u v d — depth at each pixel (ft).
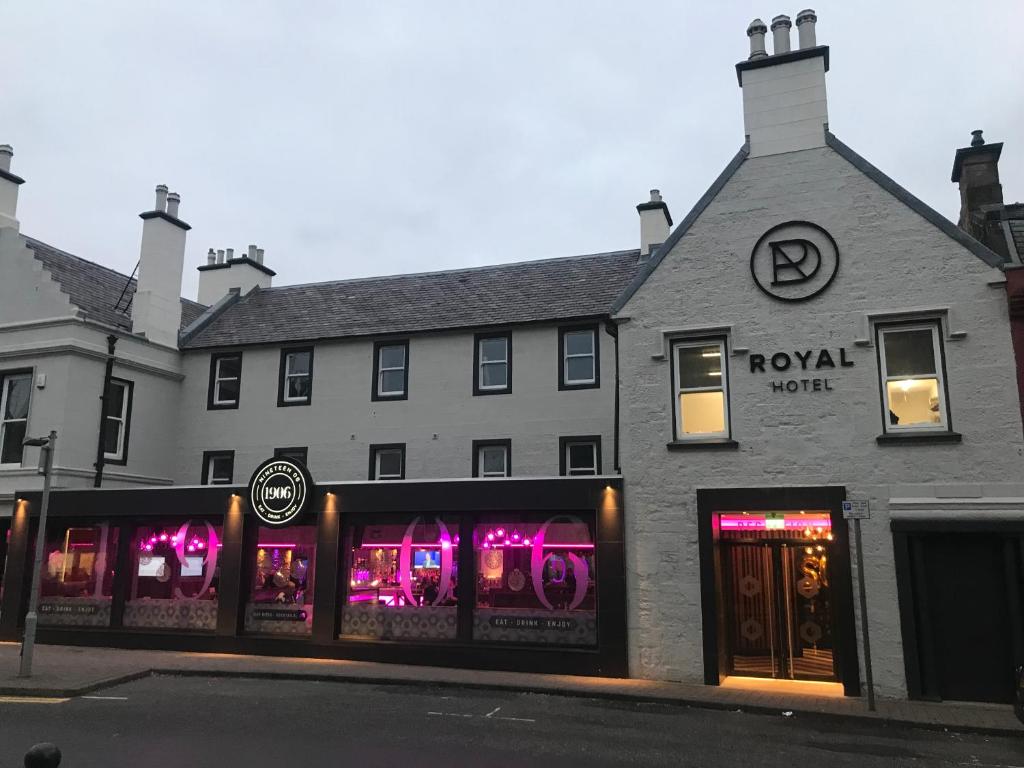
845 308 43.14
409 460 61.93
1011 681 37.47
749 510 42.91
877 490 40.96
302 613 51.47
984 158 53.42
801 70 46.42
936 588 39.34
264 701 37.27
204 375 68.80
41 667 44.37
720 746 29.94
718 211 46.47
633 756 28.19
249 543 53.36
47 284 61.98
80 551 56.75
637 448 45.52
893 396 42.16
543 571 47.11
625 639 43.93
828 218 44.34
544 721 33.76
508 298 65.51
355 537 51.39
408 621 49.19
